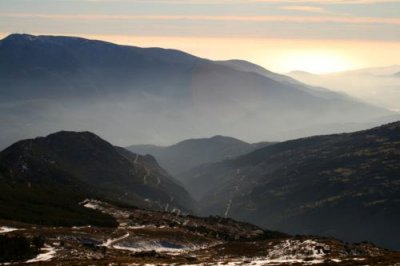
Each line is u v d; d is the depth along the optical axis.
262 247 172.75
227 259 151.25
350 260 119.88
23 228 189.88
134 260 139.88
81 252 155.50
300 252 158.12
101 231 197.25
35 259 144.12
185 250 187.12
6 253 143.00
